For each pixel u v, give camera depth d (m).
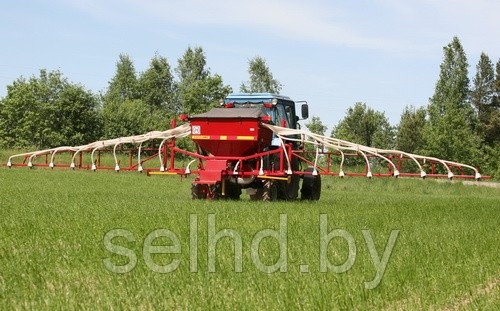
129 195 28.30
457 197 40.59
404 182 59.75
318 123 110.38
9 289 9.70
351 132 158.12
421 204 28.58
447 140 101.62
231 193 29.25
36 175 42.03
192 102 122.56
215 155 28.02
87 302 9.00
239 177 27.36
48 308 8.62
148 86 157.75
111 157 61.41
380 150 27.06
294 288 9.84
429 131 106.00
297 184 31.06
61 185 34.09
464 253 13.41
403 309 9.11
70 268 11.12
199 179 27.78
